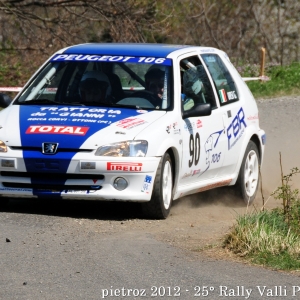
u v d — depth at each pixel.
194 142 22.64
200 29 79.38
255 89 59.72
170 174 21.58
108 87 22.80
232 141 25.00
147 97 22.42
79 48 24.48
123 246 17.92
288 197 20.55
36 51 58.16
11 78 56.56
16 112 21.98
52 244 17.92
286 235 18.20
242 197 25.80
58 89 23.12
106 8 56.38
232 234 18.19
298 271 16.45
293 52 81.25
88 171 20.14
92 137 20.33
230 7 81.38
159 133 20.83
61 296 14.25
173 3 78.06
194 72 24.05
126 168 20.14
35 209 21.98
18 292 14.43
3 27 59.31
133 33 56.84
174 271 16.05
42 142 20.36
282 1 82.88
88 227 19.88
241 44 80.75
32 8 58.25
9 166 20.45
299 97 56.75
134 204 23.27
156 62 23.14
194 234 19.52
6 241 18.02
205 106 22.44
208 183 23.86
